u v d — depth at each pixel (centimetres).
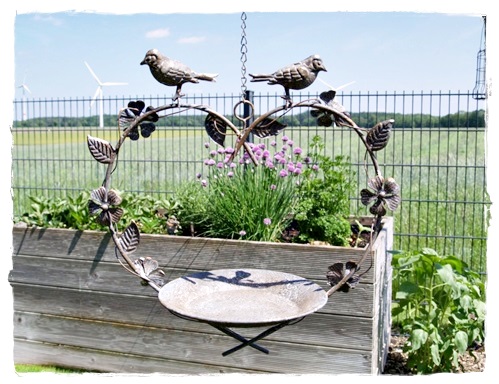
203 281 248
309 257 297
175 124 546
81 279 343
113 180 634
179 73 231
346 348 291
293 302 231
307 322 297
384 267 336
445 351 322
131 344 335
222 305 225
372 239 234
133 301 332
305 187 361
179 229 373
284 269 302
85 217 360
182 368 325
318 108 229
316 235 349
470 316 383
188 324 321
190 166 562
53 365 354
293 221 387
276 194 353
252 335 307
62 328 351
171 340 326
